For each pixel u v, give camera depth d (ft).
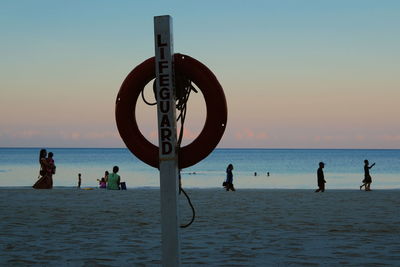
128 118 15.17
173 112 14.21
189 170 301.43
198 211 40.32
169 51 14.14
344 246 23.66
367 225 31.42
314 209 42.55
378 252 22.16
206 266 19.42
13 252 22.11
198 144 14.80
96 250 22.66
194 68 14.78
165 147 14.24
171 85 14.15
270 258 20.86
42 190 65.67
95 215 36.65
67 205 44.47
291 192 73.61
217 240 25.46
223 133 14.75
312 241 25.13
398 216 36.88
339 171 287.28
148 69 14.98
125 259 20.71
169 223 14.16
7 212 38.04
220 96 14.67
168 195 14.21
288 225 31.37
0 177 203.10
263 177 218.38
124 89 15.12
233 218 35.27
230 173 80.94
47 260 20.47
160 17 14.15
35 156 638.94
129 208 42.19
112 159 545.85
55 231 28.48
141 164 398.01
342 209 42.73
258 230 29.09
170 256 14.06
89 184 172.35
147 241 25.14
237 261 20.29
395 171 291.17
